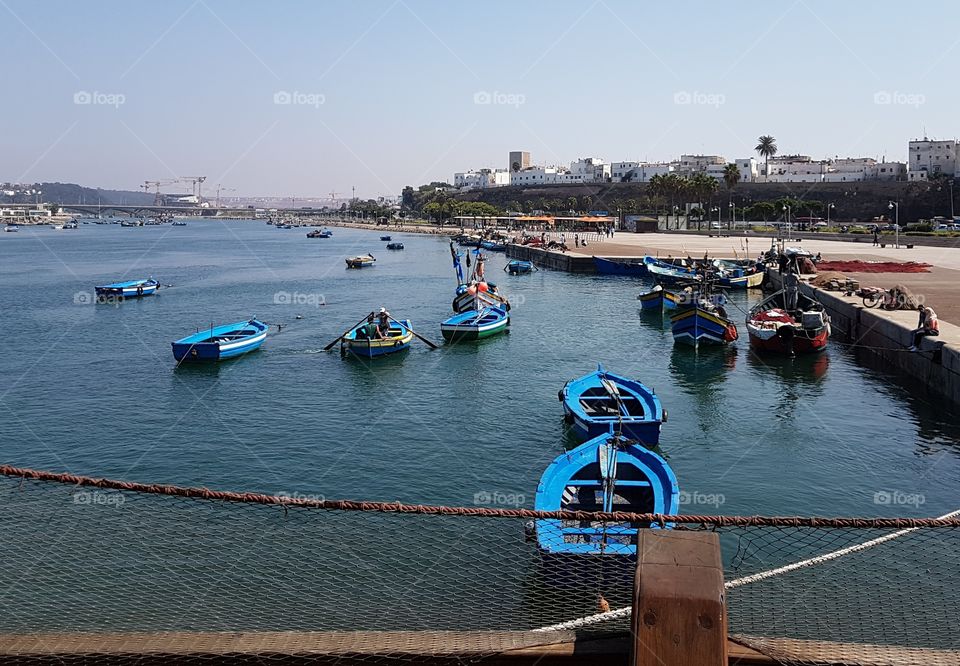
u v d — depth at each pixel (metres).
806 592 14.57
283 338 46.44
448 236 199.75
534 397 31.67
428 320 55.16
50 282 84.94
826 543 16.73
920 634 12.96
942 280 53.75
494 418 28.50
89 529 17.88
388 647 5.78
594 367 37.81
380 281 85.94
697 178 159.88
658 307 54.94
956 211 169.62
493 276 88.25
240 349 40.72
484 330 45.88
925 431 26.67
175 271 100.25
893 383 33.72
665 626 4.80
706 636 4.76
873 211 183.88
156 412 29.97
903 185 183.38
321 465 23.55
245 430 27.36
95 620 13.94
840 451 24.69
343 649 5.78
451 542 16.98
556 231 178.38
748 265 76.12
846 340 43.84
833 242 105.62
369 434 26.69
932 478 22.27
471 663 5.64
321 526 17.94
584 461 18.55
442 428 27.30
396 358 40.16
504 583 15.01
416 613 14.05
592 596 13.81
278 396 32.31
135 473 23.11
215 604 14.57
